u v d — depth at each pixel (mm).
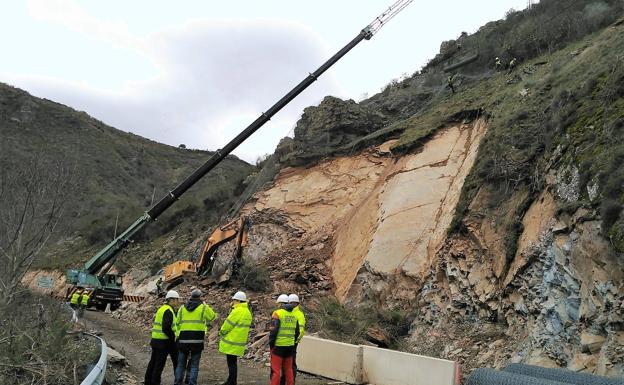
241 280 21484
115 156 79750
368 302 17781
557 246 11672
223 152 26938
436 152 21047
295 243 24062
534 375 9406
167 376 11180
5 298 10984
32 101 77688
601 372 9180
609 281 9766
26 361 8516
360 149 25984
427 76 33250
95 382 7625
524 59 24609
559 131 14055
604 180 10883
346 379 11461
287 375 9203
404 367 10539
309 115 30266
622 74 12727
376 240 19219
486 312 13656
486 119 19828
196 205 41344
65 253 45031
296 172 28062
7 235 12859
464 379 11719
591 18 22516
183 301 21641
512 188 15164
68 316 15758
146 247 39625
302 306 17969
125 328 19594
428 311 15391
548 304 11430
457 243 15867
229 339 9328
